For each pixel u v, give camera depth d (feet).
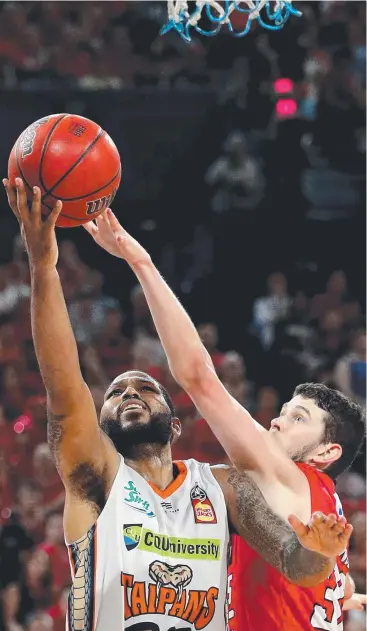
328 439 23.99
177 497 21.86
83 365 63.00
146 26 76.59
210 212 72.95
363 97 74.23
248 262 72.79
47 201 20.98
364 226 73.10
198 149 72.95
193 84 74.79
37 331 20.17
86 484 21.04
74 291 69.67
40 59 76.69
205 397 22.65
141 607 20.56
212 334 64.03
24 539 50.47
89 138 21.27
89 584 20.52
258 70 73.41
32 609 47.80
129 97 72.59
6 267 69.92
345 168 73.87
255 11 31.50
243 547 22.45
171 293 22.91
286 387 66.54
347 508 53.62
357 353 65.87
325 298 70.33
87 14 77.92
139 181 73.20
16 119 71.15
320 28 74.95
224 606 21.35
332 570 21.45
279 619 21.90
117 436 22.15
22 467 57.21
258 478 22.56
